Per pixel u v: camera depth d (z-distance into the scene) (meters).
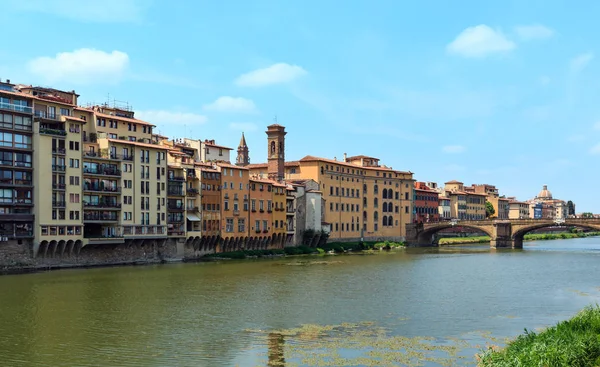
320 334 59.44
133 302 78.44
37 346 55.09
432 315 69.50
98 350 53.53
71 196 117.62
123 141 127.50
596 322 48.38
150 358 50.94
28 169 111.19
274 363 48.94
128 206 128.62
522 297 83.56
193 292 87.56
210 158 176.38
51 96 123.31
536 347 43.00
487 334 59.25
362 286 95.38
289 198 180.50
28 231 111.19
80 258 120.50
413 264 137.50
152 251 136.00
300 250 174.88
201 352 52.69
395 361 49.31
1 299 79.88
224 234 154.75
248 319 67.25
